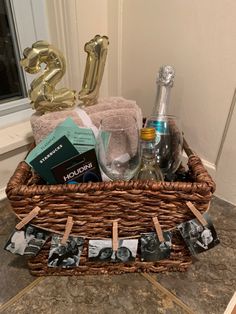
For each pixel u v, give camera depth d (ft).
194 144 2.72
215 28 2.13
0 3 2.48
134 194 1.64
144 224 1.80
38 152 1.75
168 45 2.48
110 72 3.08
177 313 1.81
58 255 1.84
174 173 2.10
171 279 2.02
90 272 2.03
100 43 2.08
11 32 2.65
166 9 2.35
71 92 2.19
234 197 2.64
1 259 2.15
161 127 2.11
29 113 2.94
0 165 2.61
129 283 1.99
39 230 1.74
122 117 2.00
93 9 2.67
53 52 2.03
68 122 1.82
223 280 2.02
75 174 1.77
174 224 1.80
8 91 2.87
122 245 1.85
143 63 2.74
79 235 1.82
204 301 1.88
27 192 1.56
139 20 2.58
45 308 1.83
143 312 1.82
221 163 2.58
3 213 2.55
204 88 2.41
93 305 1.86
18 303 1.86
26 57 1.97
